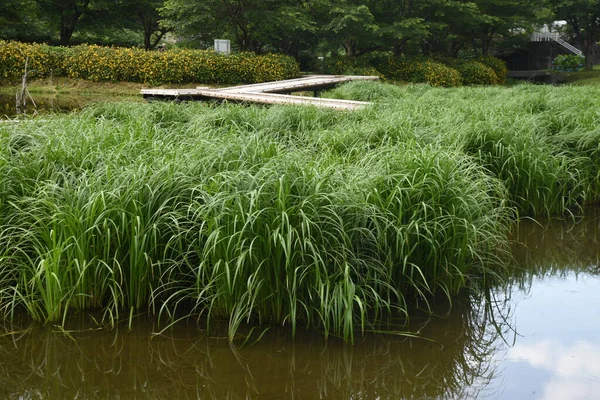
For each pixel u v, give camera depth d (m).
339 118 8.74
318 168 4.65
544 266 5.46
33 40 27.02
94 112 8.71
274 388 3.40
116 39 30.64
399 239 4.34
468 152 6.84
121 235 4.19
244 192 4.11
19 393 3.34
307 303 4.07
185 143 5.79
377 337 3.96
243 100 12.67
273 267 3.99
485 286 4.92
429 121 7.92
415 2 26.31
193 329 4.02
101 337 3.92
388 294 4.16
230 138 5.55
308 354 3.75
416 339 3.97
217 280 4.00
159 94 13.73
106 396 3.32
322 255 4.03
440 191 4.65
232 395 3.33
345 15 23.70
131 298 4.20
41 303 4.19
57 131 5.77
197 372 3.55
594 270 5.38
